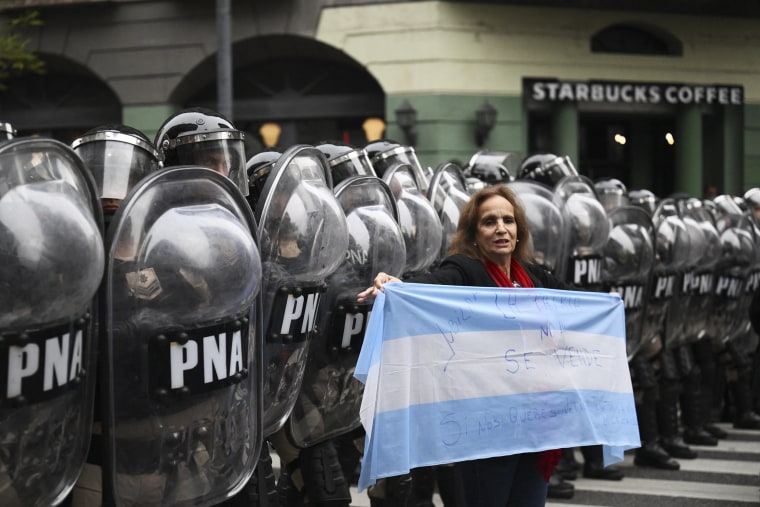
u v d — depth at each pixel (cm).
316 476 451
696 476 721
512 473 389
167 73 1717
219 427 345
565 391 402
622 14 1709
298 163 408
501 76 1645
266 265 394
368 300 459
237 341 348
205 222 336
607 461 422
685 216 777
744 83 1794
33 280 280
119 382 321
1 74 1603
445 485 515
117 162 363
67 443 304
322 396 449
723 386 920
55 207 287
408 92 1631
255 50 1717
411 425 372
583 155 1845
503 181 700
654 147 1867
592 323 416
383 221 466
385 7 1633
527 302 397
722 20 1769
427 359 375
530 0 1641
